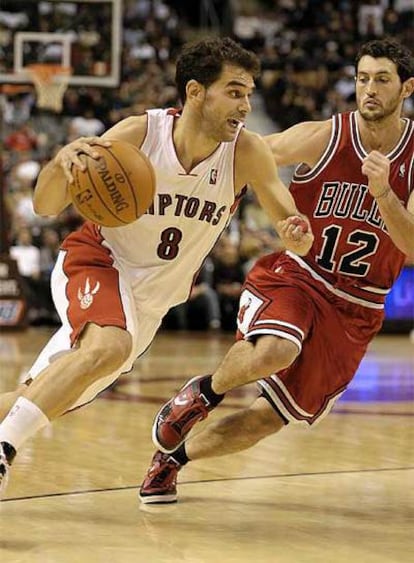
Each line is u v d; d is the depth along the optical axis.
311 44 32.44
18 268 24.67
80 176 5.93
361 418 11.81
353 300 7.30
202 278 26.36
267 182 6.75
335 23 33.16
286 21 33.78
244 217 28.56
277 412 7.27
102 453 9.12
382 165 6.46
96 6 23.55
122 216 6.00
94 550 5.89
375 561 5.77
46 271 25.95
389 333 26.72
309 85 31.55
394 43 6.95
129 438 10.01
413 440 10.25
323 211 7.31
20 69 23.44
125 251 6.75
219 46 6.33
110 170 5.91
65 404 6.04
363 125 7.20
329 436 10.41
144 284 6.75
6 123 29.59
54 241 26.11
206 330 26.23
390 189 6.54
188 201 6.62
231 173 6.69
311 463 8.84
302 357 7.20
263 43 32.97
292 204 6.76
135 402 12.80
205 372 16.48
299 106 30.84
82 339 6.31
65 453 9.10
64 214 27.09
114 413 11.80
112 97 29.91
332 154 7.26
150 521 6.65
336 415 12.04
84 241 6.77
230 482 7.96
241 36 32.97
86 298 6.43
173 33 32.59
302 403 7.25
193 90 6.39
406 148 7.16
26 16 23.47
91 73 23.59
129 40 31.89
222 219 6.85
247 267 26.41
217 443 7.21
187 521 6.68
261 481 8.02
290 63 31.94
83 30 23.55
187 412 7.03
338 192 7.27
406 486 7.93
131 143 6.51
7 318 24.53
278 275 7.31
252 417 7.28
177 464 7.18
